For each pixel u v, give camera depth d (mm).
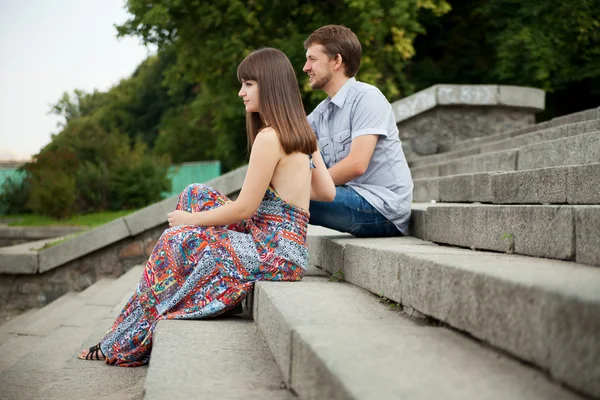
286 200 3320
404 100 9633
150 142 45125
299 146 3254
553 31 14133
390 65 15391
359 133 3855
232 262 3211
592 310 1314
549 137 5855
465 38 17266
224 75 15656
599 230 2139
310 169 3387
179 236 3203
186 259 3215
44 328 6133
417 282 2367
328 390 1624
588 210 2207
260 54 3326
